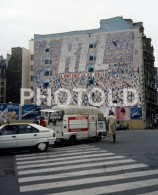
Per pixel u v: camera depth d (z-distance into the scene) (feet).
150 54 211.20
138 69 171.01
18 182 21.40
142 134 81.25
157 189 18.72
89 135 56.24
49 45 190.49
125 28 177.58
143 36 196.13
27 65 216.95
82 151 40.47
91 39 182.60
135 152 37.50
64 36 188.75
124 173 24.09
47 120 54.95
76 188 19.20
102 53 178.50
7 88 210.79
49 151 41.96
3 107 115.14
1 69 224.33
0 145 38.50
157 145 45.91
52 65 187.52
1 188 19.61
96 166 27.55
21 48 212.43
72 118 53.11
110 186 19.61
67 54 185.68
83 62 181.16
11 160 33.53
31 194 17.98
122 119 169.17
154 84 230.68
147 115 190.60
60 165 28.63
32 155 37.63
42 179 22.25
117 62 174.91
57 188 19.31
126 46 175.11
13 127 40.32
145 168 26.27
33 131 41.27
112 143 51.57
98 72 176.96
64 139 51.24
